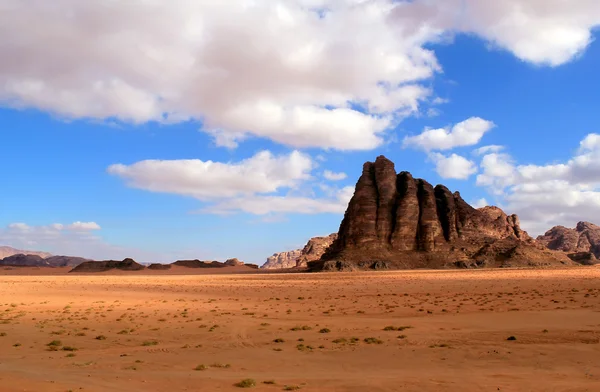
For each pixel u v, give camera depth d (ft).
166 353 82.07
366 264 568.82
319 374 62.90
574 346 79.77
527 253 596.29
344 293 222.69
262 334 102.83
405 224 627.46
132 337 101.55
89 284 327.88
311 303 174.19
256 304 173.17
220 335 102.68
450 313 132.36
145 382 57.26
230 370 66.54
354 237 631.56
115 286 302.45
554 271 442.50
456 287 246.06
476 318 119.03
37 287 282.97
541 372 61.77
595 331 93.20
